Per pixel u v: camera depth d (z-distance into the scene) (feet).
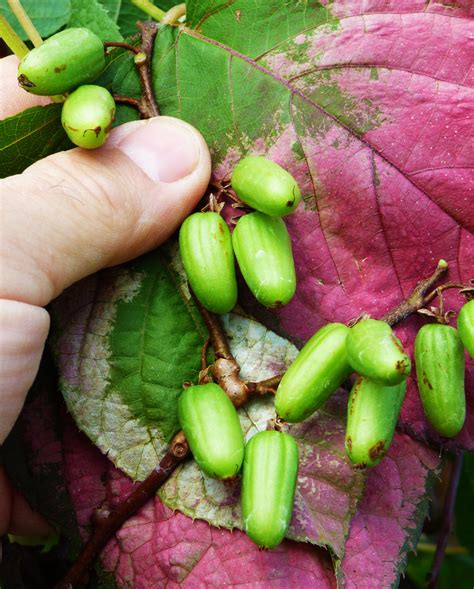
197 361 0.84
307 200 0.82
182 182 0.81
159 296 0.84
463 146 0.79
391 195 0.80
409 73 0.80
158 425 0.83
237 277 0.82
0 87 0.89
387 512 0.81
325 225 0.82
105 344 0.84
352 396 0.75
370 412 0.74
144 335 0.84
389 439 0.74
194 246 0.78
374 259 0.81
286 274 0.77
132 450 0.83
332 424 0.82
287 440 0.76
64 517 0.84
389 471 0.82
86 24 0.86
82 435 0.85
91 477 0.85
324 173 0.81
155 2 0.91
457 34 0.79
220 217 0.79
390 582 0.80
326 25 0.81
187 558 0.82
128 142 0.81
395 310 0.80
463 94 0.79
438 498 1.02
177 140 0.81
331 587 0.81
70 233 0.79
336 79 0.81
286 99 0.82
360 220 0.81
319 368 0.75
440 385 0.76
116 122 0.84
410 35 0.80
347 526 0.80
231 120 0.82
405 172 0.80
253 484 0.74
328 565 0.81
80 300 0.84
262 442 0.75
